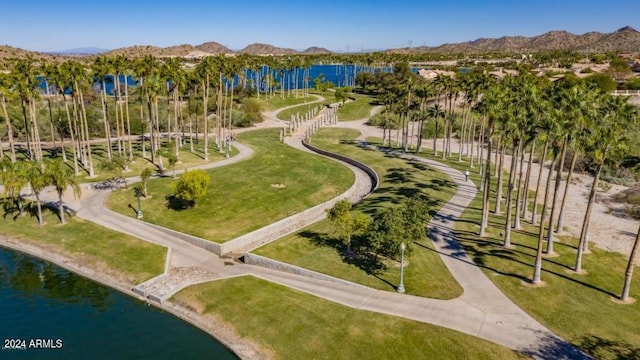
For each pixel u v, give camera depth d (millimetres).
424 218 38094
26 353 28844
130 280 38719
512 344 27656
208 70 76750
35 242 46531
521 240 44031
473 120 88938
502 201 57656
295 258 40438
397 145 96125
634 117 37281
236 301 33969
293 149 91125
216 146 90688
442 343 27781
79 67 66438
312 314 31547
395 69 166750
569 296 33406
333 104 152375
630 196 58188
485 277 36219
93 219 50906
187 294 35438
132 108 114688
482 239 43844
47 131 95062
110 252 43344
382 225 36281
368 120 125062
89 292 37375
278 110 144500
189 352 28984
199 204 54719
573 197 60625
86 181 64562
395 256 36531
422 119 88812
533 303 32375
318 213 55906
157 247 44125
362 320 30484
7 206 54094
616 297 33406
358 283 35625
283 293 34719
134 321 32688
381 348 27656
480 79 71750
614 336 28578
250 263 41156
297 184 64312
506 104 45562
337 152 87312
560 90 52562
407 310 31609
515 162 57781
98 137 101750
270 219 52094
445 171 72750
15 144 90062
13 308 34656
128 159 74250
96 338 30531
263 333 30094
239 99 144125
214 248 43781
